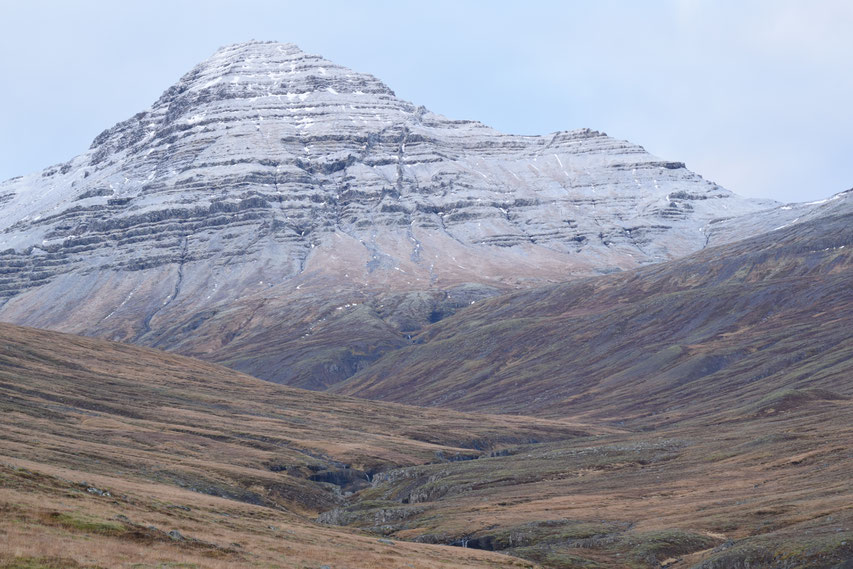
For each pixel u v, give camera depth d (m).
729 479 133.25
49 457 115.88
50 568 44.16
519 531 106.06
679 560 89.44
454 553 83.81
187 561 51.56
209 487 136.75
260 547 63.84
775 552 80.31
